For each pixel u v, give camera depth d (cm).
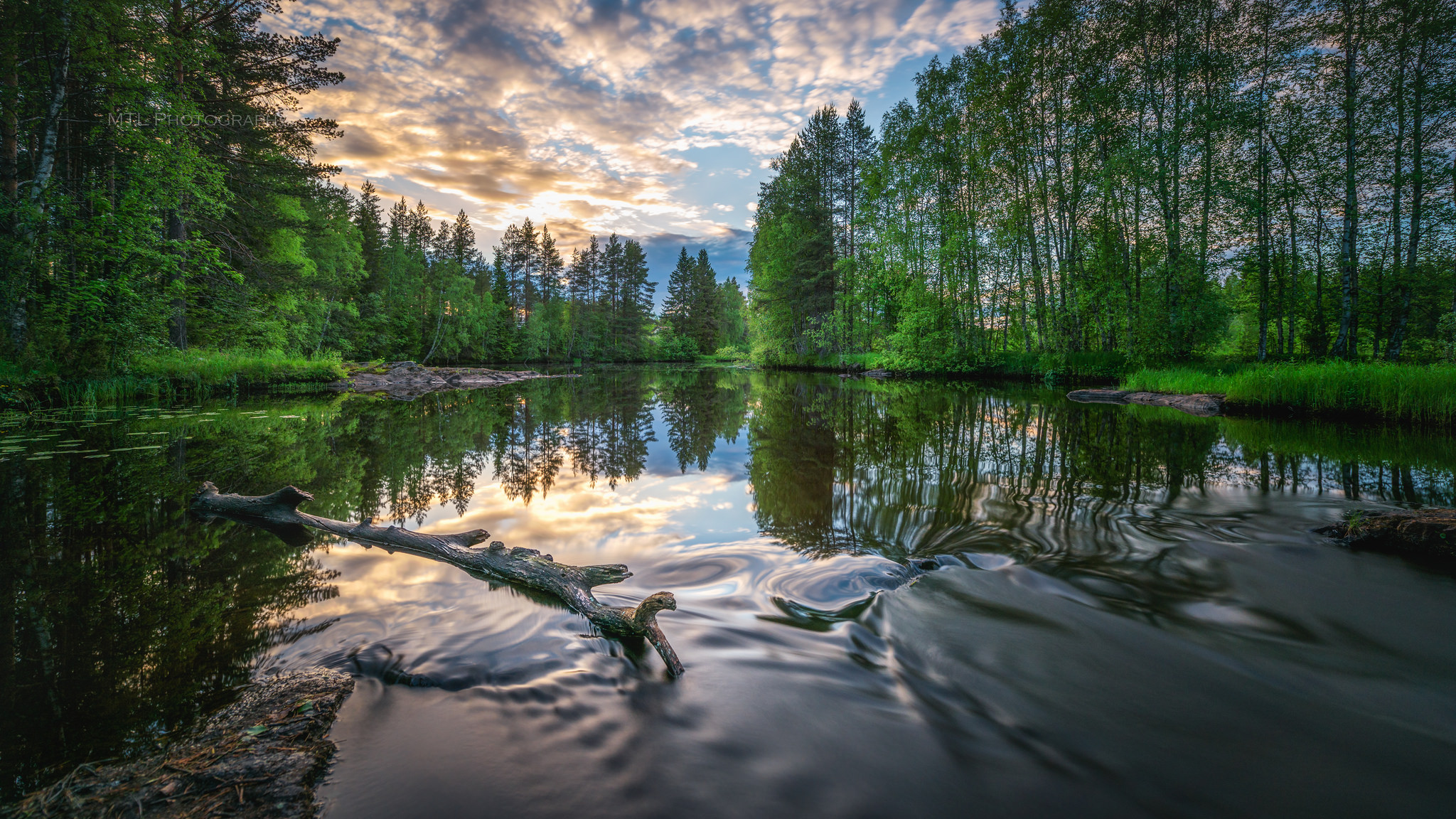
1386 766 177
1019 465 619
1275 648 248
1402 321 1534
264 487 502
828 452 708
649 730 180
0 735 171
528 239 6538
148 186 1282
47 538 359
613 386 2147
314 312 2611
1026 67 2003
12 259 1075
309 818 140
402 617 255
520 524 408
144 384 1277
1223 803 159
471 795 150
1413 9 1420
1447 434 830
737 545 360
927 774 165
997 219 2153
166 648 224
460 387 2044
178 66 1412
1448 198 1457
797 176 3291
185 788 149
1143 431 866
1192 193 1678
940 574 317
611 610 250
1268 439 788
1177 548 366
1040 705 201
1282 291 1830
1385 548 367
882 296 2691
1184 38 1694
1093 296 1941
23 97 1201
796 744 175
